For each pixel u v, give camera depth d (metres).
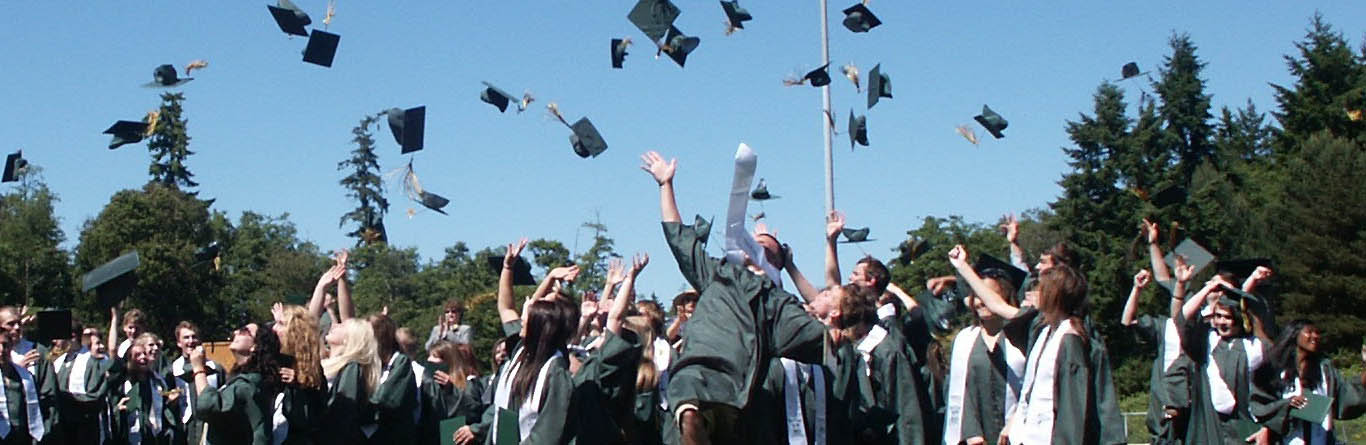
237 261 62.31
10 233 57.19
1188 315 8.56
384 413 8.21
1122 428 6.48
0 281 46.69
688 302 9.60
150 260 42.22
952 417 7.74
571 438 6.80
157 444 12.16
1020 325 7.49
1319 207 38.94
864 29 10.02
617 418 7.25
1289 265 38.97
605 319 9.07
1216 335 8.80
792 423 6.94
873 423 7.77
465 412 9.33
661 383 8.66
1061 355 6.50
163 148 48.28
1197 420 8.71
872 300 7.89
